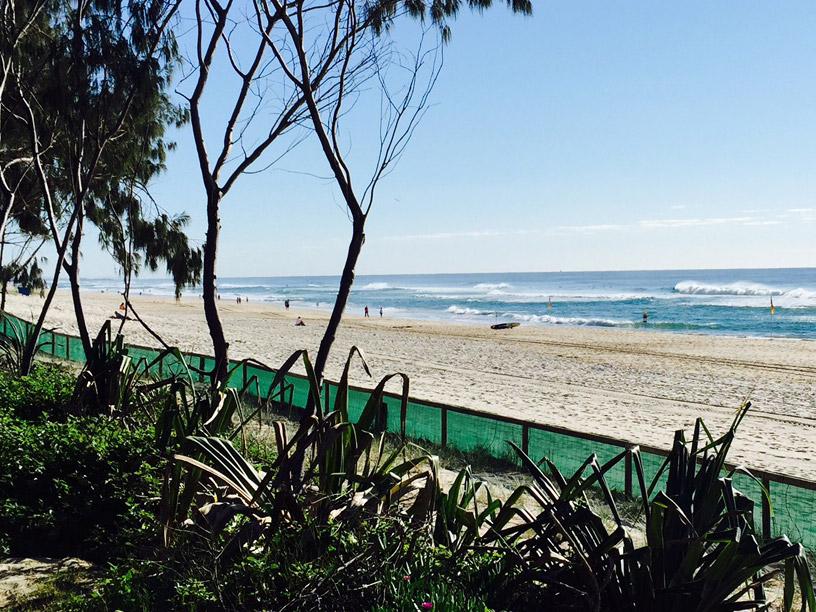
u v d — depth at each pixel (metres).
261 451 6.73
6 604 4.04
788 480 7.26
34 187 16.50
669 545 3.60
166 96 14.28
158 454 5.51
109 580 4.03
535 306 82.38
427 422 11.62
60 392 8.80
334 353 33.19
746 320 60.19
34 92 13.58
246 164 9.16
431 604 3.26
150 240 14.81
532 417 17.42
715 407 19.88
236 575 3.65
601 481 3.74
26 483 5.48
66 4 13.45
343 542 3.81
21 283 19.44
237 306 86.19
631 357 32.94
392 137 6.91
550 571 3.80
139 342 34.84
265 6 7.85
